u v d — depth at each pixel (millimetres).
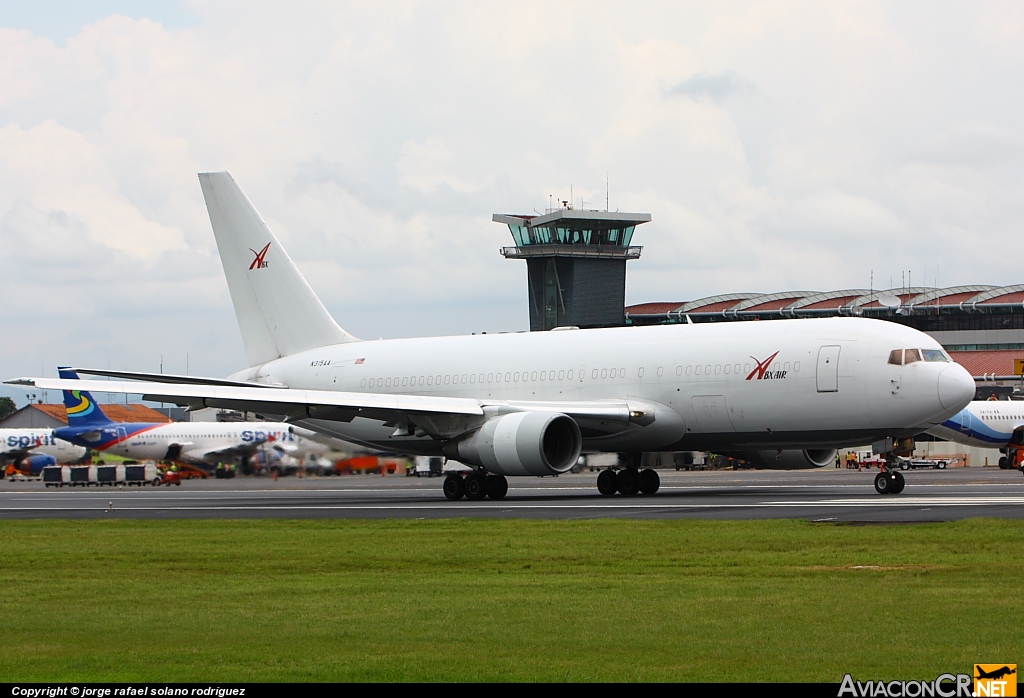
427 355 117562
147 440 179750
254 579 46688
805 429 93312
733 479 150125
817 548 52531
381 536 63406
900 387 88812
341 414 101875
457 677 27812
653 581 43344
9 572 51500
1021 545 51750
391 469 146500
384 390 118625
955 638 31469
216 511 90438
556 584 42938
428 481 160750
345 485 149000
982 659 29031
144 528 73938
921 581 41812
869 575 43625
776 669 28281
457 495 102438
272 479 147500
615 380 102750
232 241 128375
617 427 100875
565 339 109375
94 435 180375
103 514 90062
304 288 126688
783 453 109312
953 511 70312
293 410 102188
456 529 66375
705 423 97938
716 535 58844
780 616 35031
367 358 121312
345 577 46750
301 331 126938
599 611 36500
